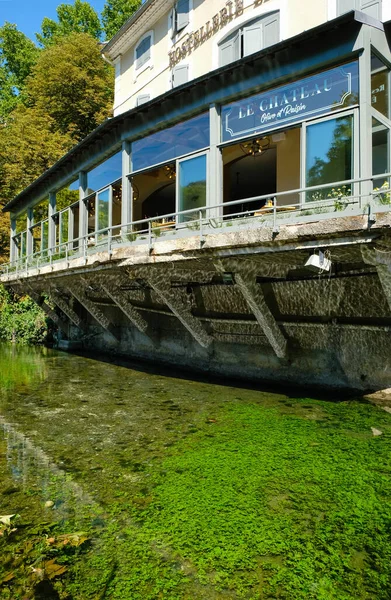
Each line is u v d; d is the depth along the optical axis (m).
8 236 30.44
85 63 32.81
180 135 10.91
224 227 9.33
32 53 41.31
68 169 16.50
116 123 12.34
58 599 3.49
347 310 8.73
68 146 30.31
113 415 8.62
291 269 9.10
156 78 17.55
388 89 8.48
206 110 10.25
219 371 11.93
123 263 10.31
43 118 30.19
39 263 17.42
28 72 41.56
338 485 5.15
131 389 10.91
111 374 13.12
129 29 18.64
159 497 5.06
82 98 32.72
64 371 13.85
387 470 5.50
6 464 6.21
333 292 8.80
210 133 9.99
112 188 13.53
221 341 11.82
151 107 11.23
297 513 4.59
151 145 11.77
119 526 4.50
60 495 5.22
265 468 5.68
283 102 8.84
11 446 6.98
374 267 7.84
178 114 10.70
